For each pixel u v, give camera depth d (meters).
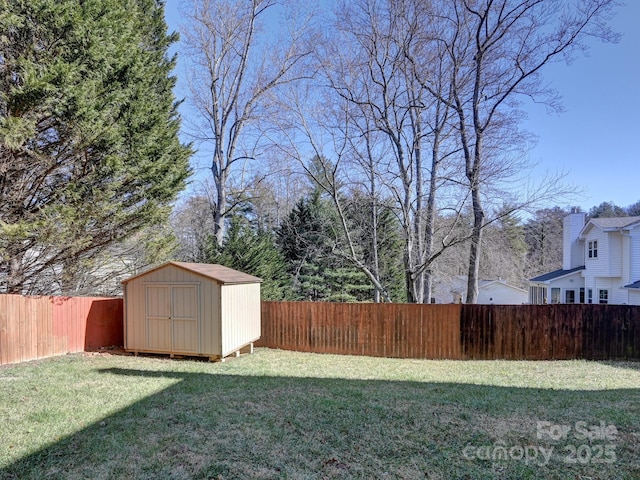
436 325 9.14
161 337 8.34
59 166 8.39
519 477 3.18
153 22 13.02
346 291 19.38
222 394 5.48
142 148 9.54
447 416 4.60
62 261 9.39
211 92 16.45
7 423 4.31
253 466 3.37
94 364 7.48
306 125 13.76
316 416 4.59
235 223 16.50
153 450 3.66
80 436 3.97
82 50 7.99
